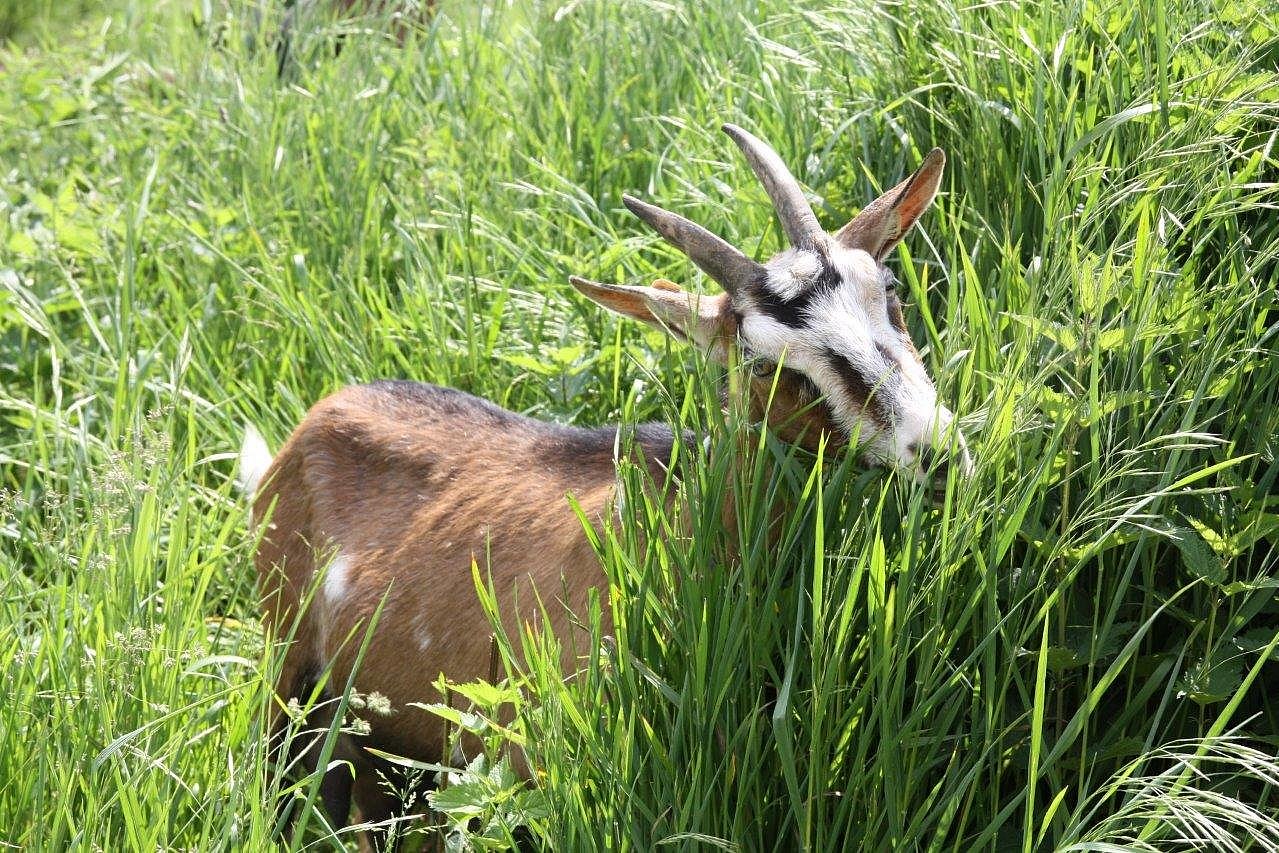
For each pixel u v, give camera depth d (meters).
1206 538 3.66
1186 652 3.94
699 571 3.72
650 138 6.94
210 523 5.28
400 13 9.28
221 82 8.91
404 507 5.09
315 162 7.47
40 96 9.12
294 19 9.55
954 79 5.27
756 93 6.52
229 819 3.71
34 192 7.93
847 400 3.86
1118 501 3.80
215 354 6.65
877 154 5.65
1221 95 4.42
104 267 7.25
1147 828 3.27
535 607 4.49
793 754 3.59
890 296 4.12
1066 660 3.72
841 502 3.85
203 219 7.51
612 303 4.32
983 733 3.71
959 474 3.71
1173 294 4.00
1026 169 4.92
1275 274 4.11
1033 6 5.43
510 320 6.32
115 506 4.62
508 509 4.79
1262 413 4.00
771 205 5.56
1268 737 3.77
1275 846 3.20
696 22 7.29
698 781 3.51
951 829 3.81
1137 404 3.95
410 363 6.32
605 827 3.63
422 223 6.94
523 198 6.91
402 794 4.35
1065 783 3.90
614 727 3.69
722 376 4.15
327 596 5.16
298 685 5.34
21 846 3.70
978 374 4.05
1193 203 4.21
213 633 5.19
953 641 3.53
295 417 6.19
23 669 4.19
